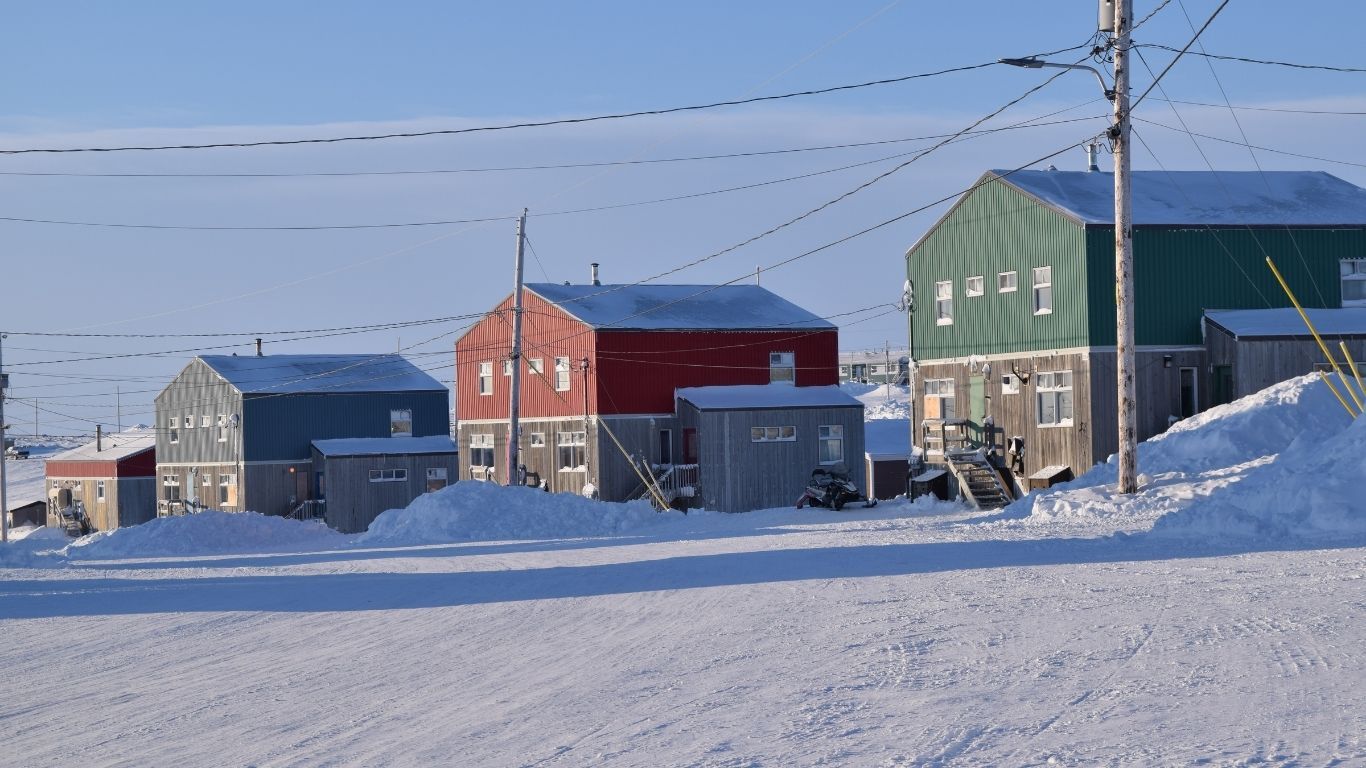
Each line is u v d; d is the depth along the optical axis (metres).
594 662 11.80
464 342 68.75
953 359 46.03
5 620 18.66
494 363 66.25
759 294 65.50
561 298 61.28
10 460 145.25
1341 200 43.44
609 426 57.47
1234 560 17.59
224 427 74.62
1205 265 40.25
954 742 7.60
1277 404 33.44
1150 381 39.69
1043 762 7.00
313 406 73.88
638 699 9.70
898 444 61.25
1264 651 10.16
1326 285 41.19
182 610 19.03
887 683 9.72
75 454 93.88
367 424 75.00
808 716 8.62
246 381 74.31
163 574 28.34
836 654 11.28
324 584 22.80
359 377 77.19
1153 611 12.73
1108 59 28.92
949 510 40.50
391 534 43.66
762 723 8.50
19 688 12.22
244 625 16.72
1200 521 22.89
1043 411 41.41
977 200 44.69
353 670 12.24
